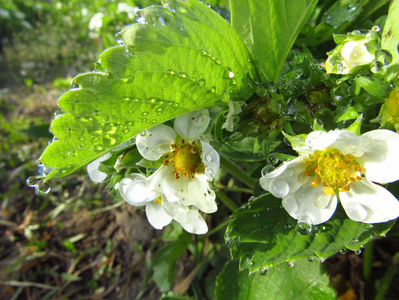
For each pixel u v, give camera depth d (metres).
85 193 0.18
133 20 0.19
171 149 0.07
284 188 0.06
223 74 0.07
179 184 0.07
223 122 0.07
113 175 0.08
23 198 0.19
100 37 0.27
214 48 0.07
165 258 0.13
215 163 0.06
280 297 0.08
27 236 0.17
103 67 0.06
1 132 0.24
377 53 0.06
